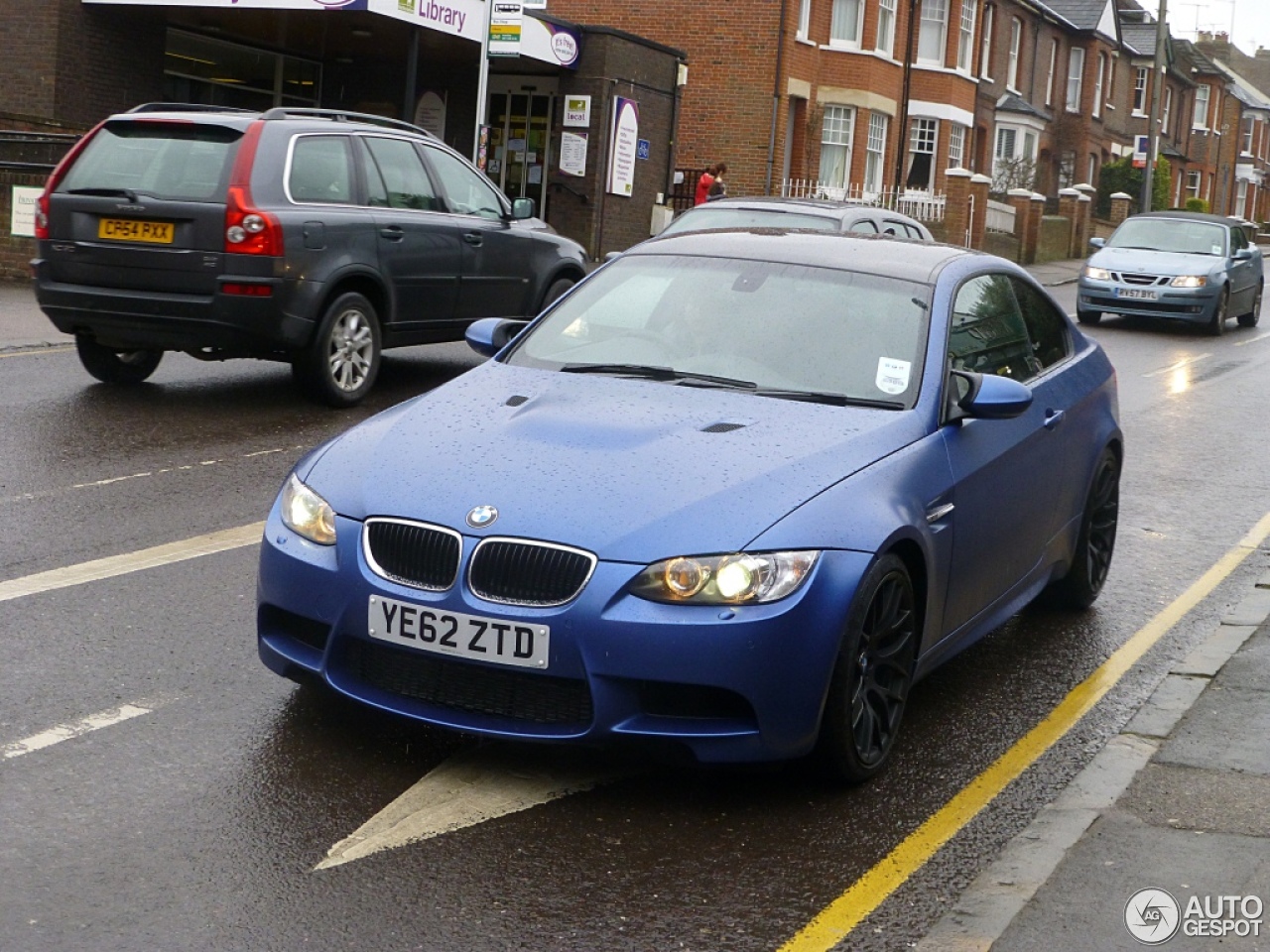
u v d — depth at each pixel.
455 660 4.45
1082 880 4.09
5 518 7.29
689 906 3.97
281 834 4.25
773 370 5.49
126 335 10.23
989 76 44.53
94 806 4.35
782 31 33.12
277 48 26.50
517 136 27.78
